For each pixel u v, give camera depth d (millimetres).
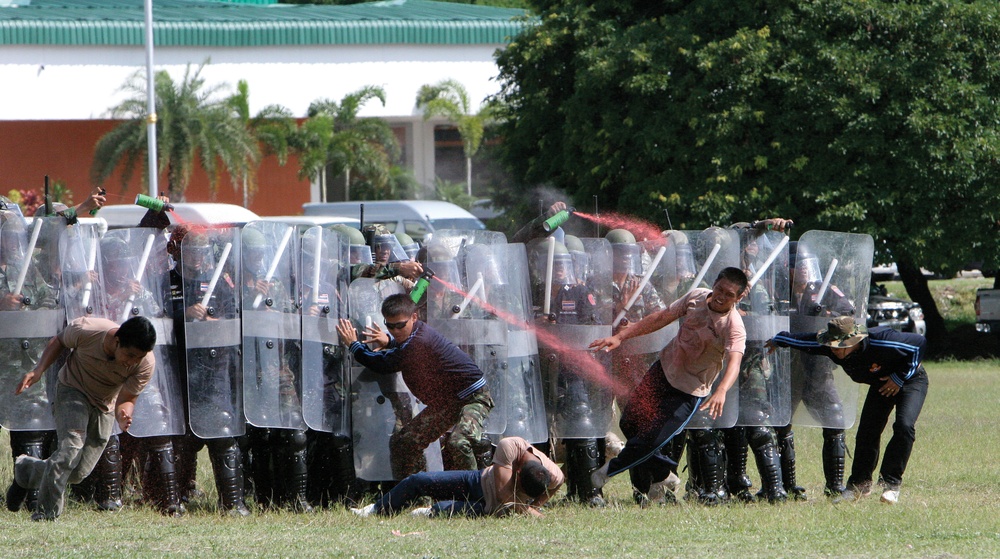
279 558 21922
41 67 135875
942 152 70812
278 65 146000
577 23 81500
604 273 29375
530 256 29547
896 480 28938
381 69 150125
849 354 28375
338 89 149000
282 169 153500
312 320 28062
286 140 143875
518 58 86062
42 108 136250
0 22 133500
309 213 100875
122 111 131875
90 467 26297
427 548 22828
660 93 76562
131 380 25609
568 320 29078
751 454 38938
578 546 23125
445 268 28859
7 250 27734
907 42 73375
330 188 156125
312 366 28000
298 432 27859
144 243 28234
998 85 74438
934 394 57125
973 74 74438
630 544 23359
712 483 29609
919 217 72625
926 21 72562
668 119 75500
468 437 26938
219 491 27688
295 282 28219
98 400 25969
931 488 31828
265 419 27344
